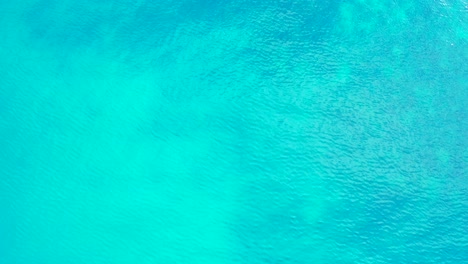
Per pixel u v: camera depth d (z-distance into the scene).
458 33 28.61
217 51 27.33
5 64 25.92
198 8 28.39
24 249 21.72
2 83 25.48
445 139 25.61
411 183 24.45
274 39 27.97
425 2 29.41
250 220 23.27
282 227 23.12
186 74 26.52
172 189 23.73
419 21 28.89
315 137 25.56
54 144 24.27
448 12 29.20
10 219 22.30
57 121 24.84
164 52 26.94
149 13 28.00
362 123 26.08
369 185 24.41
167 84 26.19
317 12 28.97
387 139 25.67
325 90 26.83
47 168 23.67
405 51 28.03
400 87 27.02
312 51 27.80
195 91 26.16
